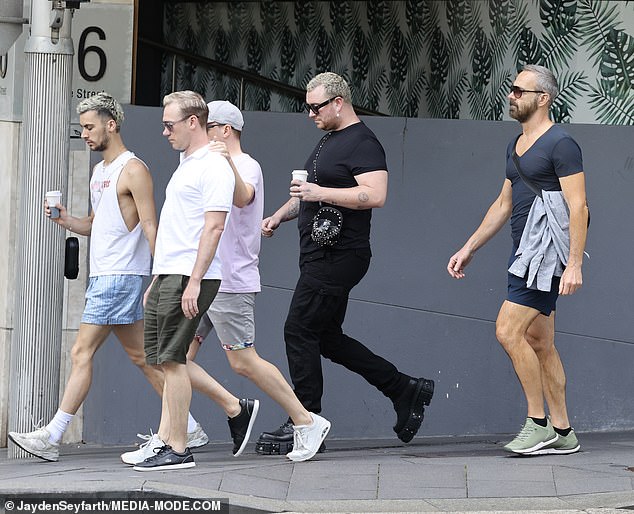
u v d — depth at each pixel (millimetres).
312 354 24688
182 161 22703
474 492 20938
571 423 29281
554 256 23578
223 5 49406
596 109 32219
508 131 29141
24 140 26781
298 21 46812
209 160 22344
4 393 30547
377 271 29219
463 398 29359
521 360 23969
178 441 23000
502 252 29281
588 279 29219
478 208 29188
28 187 26688
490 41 36312
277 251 29219
